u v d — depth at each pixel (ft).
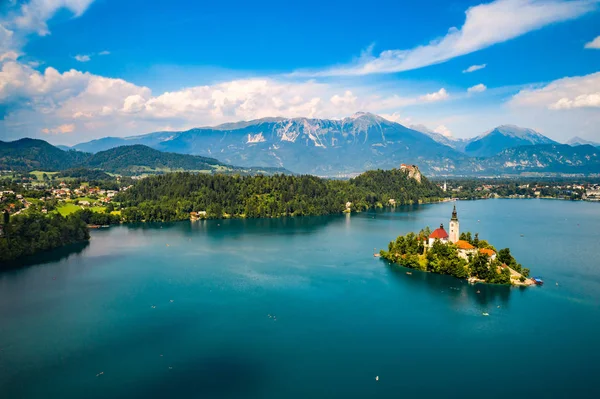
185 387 398.42
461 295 645.51
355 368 432.25
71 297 636.07
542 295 642.63
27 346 476.95
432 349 473.67
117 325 533.14
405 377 416.26
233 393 389.80
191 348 472.85
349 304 606.96
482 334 510.17
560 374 423.64
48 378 412.36
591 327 529.45
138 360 446.60
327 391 393.29
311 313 573.33
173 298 631.15
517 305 602.44
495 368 433.89
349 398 382.42
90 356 454.40
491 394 389.80
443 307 595.06
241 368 431.84
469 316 564.30
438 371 427.33
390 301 619.26
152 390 393.91
